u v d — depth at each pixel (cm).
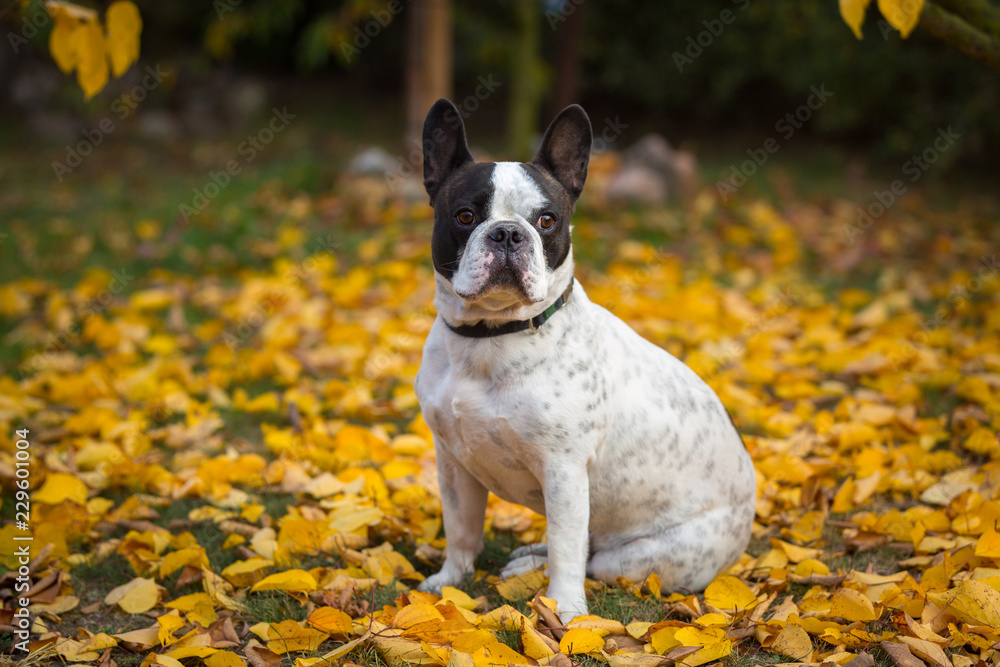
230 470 396
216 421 460
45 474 393
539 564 315
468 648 252
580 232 796
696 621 270
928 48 1167
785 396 490
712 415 316
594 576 312
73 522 349
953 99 1173
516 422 275
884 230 862
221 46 1151
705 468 308
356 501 366
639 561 301
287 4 1142
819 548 339
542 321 277
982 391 452
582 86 1413
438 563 339
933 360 506
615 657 254
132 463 402
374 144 1291
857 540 335
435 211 297
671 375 314
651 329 564
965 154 1184
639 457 296
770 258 766
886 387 484
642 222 855
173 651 255
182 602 292
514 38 1070
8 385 499
